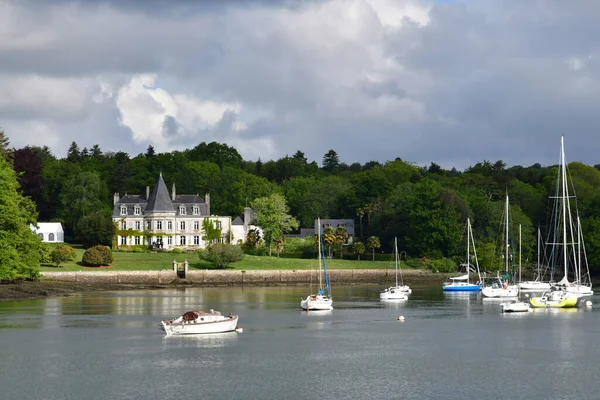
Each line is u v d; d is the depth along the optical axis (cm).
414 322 10088
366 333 9000
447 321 10219
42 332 8894
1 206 13500
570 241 19200
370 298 14188
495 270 18850
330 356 7419
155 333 8881
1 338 8431
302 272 18362
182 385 6194
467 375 6562
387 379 6412
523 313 11244
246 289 16375
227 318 9044
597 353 7588
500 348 7894
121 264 17825
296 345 8062
